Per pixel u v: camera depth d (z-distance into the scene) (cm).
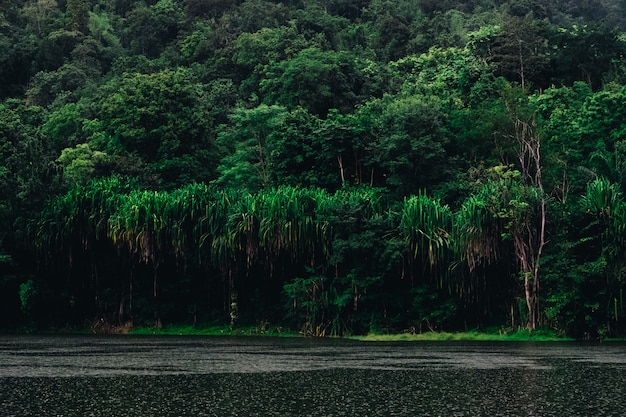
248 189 7669
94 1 14975
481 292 6159
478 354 4625
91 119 9250
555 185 7138
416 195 7012
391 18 12775
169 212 6306
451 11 13825
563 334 5984
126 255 6500
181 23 13375
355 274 6162
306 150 7131
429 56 10675
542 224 6069
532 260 6041
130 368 3759
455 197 6862
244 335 6406
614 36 9831
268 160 7856
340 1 14438
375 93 9944
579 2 16700
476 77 9125
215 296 6650
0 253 6438
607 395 2945
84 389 3050
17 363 3956
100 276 6631
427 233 6075
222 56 11506
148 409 2617
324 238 6216
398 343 5653
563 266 5891
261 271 6481
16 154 7025
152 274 6638
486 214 5978
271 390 3048
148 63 10769
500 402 2781
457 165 7275
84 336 6188
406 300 6262
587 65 9612
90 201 6475
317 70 9344
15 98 11144
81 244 6488
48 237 6406
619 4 17000
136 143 8262
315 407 2669
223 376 3466
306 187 7062
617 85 8644
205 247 6344
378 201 6506
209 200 6431
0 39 12044
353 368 3809
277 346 5212
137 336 6216
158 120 8325
